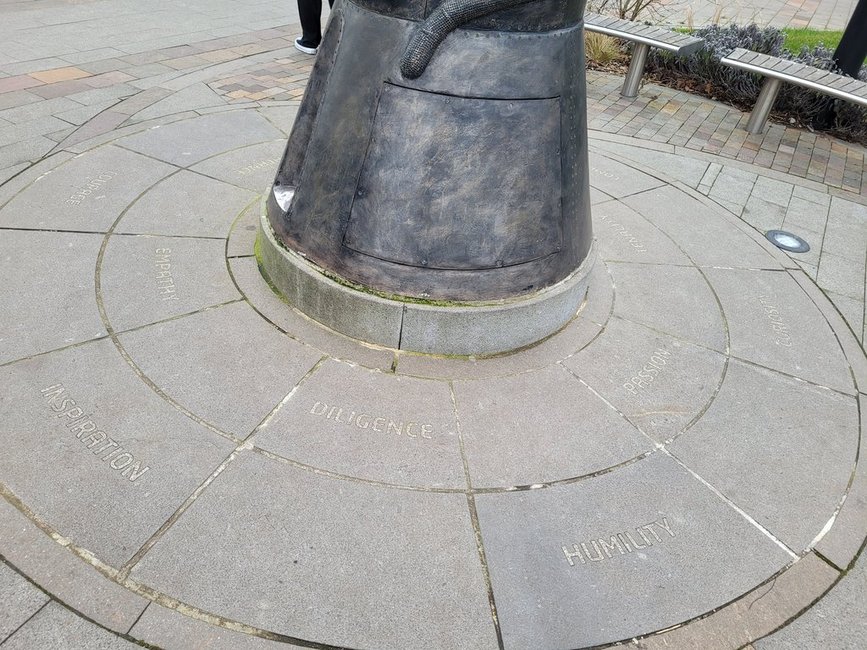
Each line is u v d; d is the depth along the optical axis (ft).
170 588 7.39
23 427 8.93
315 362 10.78
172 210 14.11
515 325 11.30
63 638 6.87
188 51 24.89
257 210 14.53
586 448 9.91
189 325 11.09
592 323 12.62
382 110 9.75
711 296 13.97
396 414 10.05
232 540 7.95
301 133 11.73
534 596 7.83
